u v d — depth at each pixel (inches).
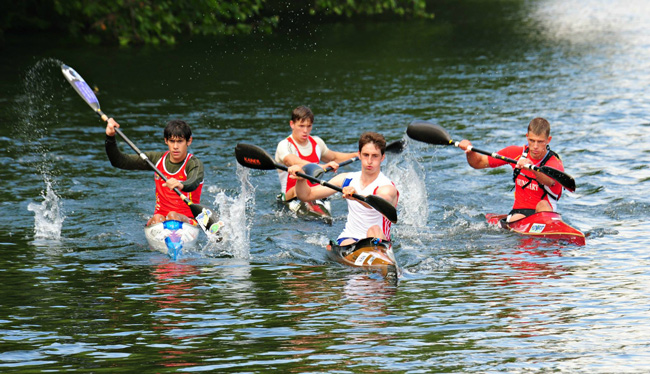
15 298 437.4
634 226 586.2
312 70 1507.1
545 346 358.0
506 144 893.2
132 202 679.1
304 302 428.1
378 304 423.2
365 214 530.3
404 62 1601.9
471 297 432.1
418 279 471.8
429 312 408.2
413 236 577.3
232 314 408.2
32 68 1501.0
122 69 1510.8
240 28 2005.4
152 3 1904.5
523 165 596.1
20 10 2023.9
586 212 629.6
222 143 911.0
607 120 1005.2
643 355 345.4
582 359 342.0
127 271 493.7
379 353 351.6
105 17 1850.4
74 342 368.8
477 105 1140.5
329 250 540.7
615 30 2096.5
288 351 354.9
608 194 677.9
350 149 859.4
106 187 727.7
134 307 420.8
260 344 364.2
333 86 1330.0
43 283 466.3
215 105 1163.3
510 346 358.3
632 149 842.2
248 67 1547.7
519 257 515.8
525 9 2807.6
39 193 701.3
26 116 1080.2
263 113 1096.2
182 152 594.2
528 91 1250.6
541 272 478.9
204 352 354.6
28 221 616.1
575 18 2456.9
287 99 1209.4
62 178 757.3
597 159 804.0
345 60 1643.7
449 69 1501.0
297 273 488.7
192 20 1957.4
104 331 383.9
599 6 2869.1
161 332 381.7
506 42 1900.8
